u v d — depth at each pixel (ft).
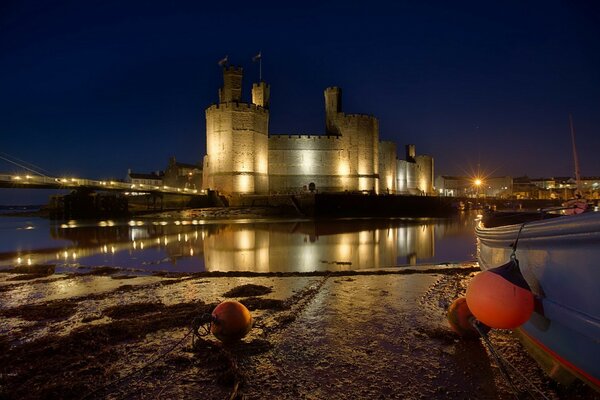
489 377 15.90
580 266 11.55
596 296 10.96
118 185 188.85
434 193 350.84
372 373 16.46
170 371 16.81
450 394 14.69
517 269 14.46
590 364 11.82
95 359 17.97
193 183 307.58
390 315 23.89
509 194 400.06
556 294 12.84
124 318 24.12
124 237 89.10
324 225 120.57
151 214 181.88
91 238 88.58
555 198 318.65
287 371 16.76
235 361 17.38
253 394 14.94
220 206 196.65
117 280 36.29
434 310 24.80
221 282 34.24
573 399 13.99
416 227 113.50
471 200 284.20
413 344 19.34
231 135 205.46
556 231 12.28
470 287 14.87
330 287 31.40
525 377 15.67
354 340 20.03
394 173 279.49
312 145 230.89
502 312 13.71
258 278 35.88
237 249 67.31
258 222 134.31
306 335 20.83
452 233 95.55
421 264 50.70
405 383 15.57
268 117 223.30
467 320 18.98
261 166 215.92
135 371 16.76
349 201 178.60
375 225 120.88
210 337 20.63
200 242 77.87
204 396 14.82
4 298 29.96
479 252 27.66
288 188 227.20
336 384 15.60
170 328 22.03
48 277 39.19
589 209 19.80
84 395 14.88
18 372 16.79
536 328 14.49
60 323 23.40
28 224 144.46
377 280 33.86
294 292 30.12
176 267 49.90
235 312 19.08
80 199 187.11
